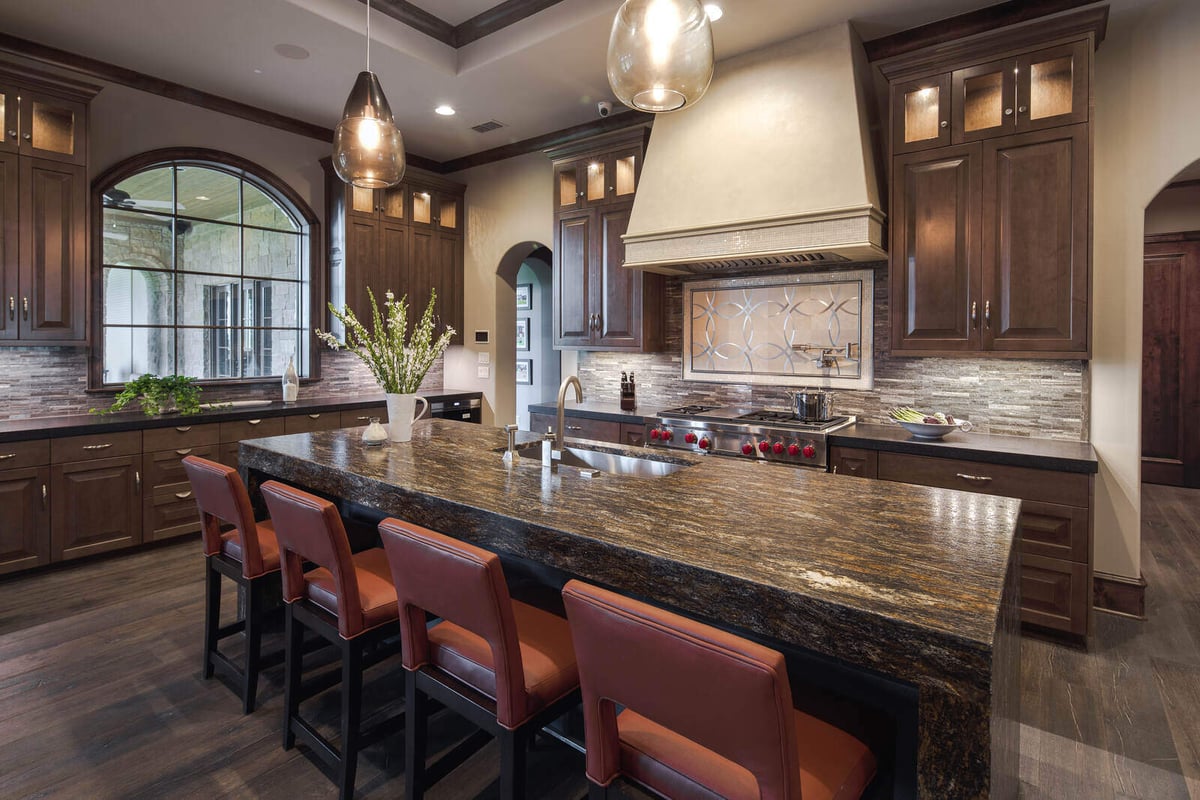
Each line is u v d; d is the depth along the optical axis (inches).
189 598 130.7
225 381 185.5
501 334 227.3
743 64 146.5
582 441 113.4
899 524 64.9
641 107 79.4
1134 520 124.1
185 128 173.9
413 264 217.8
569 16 138.9
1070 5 121.5
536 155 212.1
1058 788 78.0
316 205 204.1
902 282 131.6
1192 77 116.2
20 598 129.8
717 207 143.9
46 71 139.2
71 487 143.6
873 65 145.6
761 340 168.1
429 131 202.7
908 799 50.9
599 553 59.1
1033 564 113.4
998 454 114.9
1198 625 121.2
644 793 46.8
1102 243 125.3
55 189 143.8
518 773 56.2
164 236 175.9
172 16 134.3
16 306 138.7
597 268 181.2
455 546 55.5
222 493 87.2
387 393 110.7
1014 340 120.7
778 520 66.0
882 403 150.6
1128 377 123.6
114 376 168.6
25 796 74.5
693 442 150.7
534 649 62.5
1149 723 91.0
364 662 84.7
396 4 145.3
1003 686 48.4
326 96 177.0
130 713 90.8
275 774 78.8
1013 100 119.3
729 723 38.4
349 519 112.3
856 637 44.8
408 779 65.7
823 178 130.8
